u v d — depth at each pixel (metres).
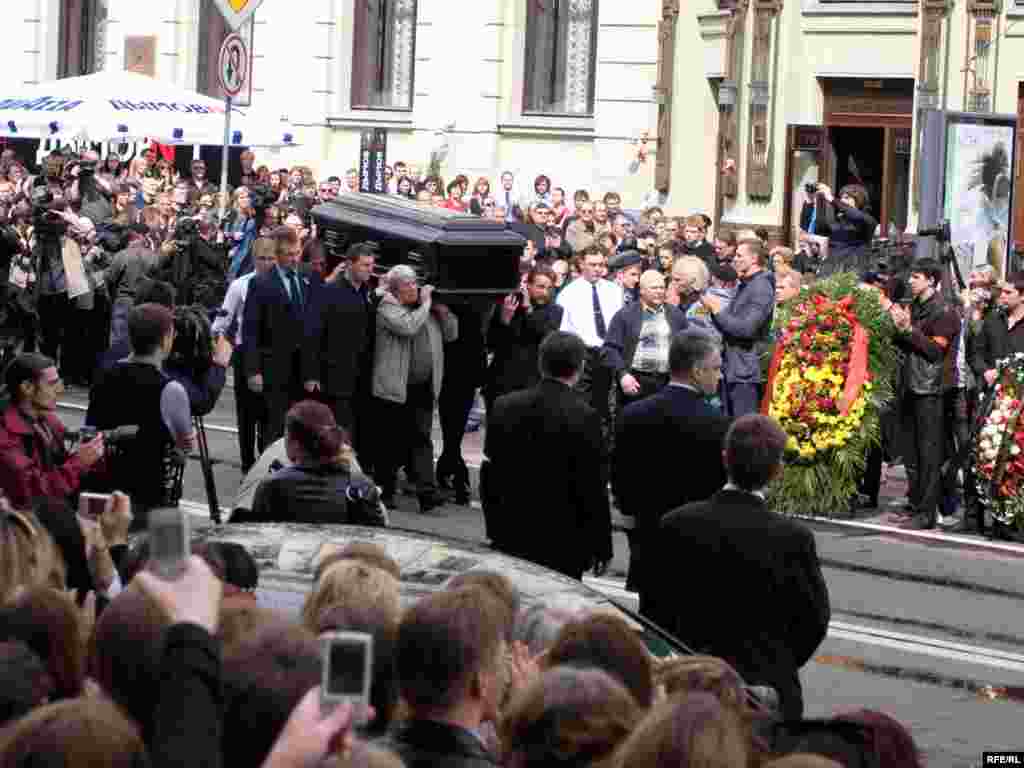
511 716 6.46
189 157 52.19
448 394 24.30
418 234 23.95
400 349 23.19
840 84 40.50
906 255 31.28
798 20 40.72
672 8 43.41
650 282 23.42
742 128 41.56
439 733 7.19
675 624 12.18
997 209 33.72
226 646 7.41
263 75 52.34
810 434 24.03
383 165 41.47
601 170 45.97
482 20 48.81
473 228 23.97
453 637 7.18
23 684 6.34
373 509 13.93
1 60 57.16
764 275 24.12
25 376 15.05
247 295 23.42
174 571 6.27
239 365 24.12
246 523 10.89
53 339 32.84
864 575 20.69
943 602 19.45
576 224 34.66
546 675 6.53
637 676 7.83
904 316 23.64
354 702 5.88
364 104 51.41
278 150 51.91
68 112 44.38
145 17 54.72
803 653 12.12
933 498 23.70
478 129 48.97
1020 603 19.52
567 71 48.12
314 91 51.53
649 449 14.75
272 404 23.33
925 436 23.69
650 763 5.87
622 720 6.38
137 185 41.81
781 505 24.22
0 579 8.36
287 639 6.68
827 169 40.62
